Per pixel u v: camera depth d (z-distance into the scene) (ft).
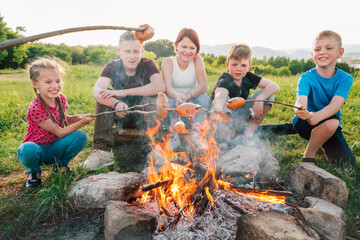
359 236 6.32
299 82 10.03
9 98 22.52
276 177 8.71
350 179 8.54
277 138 12.89
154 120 10.88
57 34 3.54
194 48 10.76
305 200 6.75
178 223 6.29
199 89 11.34
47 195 7.30
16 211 7.22
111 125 9.91
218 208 6.51
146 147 10.69
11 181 9.17
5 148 12.25
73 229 6.51
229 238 5.79
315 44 9.64
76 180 8.23
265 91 11.10
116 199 6.81
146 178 7.68
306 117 8.13
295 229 5.27
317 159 10.55
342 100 9.32
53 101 8.57
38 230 6.53
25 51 153.58
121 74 10.81
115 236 5.27
